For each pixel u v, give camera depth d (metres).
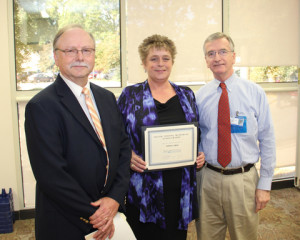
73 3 2.75
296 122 3.49
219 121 1.61
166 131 1.47
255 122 1.59
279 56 3.26
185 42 2.98
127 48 2.87
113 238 1.19
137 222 1.52
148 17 2.87
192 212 1.57
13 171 2.75
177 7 2.92
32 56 2.76
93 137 1.17
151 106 1.50
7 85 2.66
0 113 2.67
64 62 1.17
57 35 1.20
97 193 1.21
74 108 1.16
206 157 1.67
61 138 1.13
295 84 3.43
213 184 1.65
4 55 2.62
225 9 3.03
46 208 1.16
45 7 2.71
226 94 1.62
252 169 1.66
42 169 1.08
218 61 1.58
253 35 3.14
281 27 3.22
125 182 1.30
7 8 2.60
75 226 1.15
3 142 2.70
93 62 1.24
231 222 1.65
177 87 1.62
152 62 1.49
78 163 1.13
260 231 2.49
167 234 1.53
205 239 1.74
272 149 1.62
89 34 1.24
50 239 1.15
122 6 2.81
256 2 3.11
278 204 3.03
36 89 2.80
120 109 1.55
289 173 3.59
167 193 1.52
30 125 1.11
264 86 3.33
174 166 1.50
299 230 2.50
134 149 1.50
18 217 2.82
